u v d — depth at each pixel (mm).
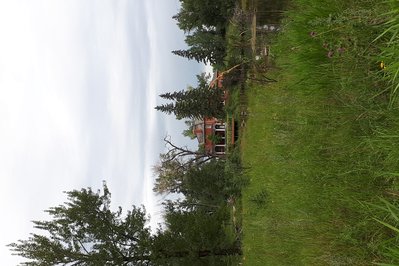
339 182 4652
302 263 5969
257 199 11055
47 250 11812
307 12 5301
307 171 5480
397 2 2750
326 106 5234
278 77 10961
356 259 4301
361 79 4402
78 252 12070
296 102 6887
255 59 13023
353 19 4375
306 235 5590
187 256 13289
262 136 13031
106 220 12484
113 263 12242
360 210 4211
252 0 12844
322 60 5086
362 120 4430
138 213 12891
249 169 15375
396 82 3352
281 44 8094
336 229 4773
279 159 7078
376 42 4246
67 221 12062
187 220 13883
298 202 5922
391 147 3625
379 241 3928
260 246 10367
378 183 4074
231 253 14148
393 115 3842
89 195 12469
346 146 4699
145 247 12609
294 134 6555
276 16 11156
